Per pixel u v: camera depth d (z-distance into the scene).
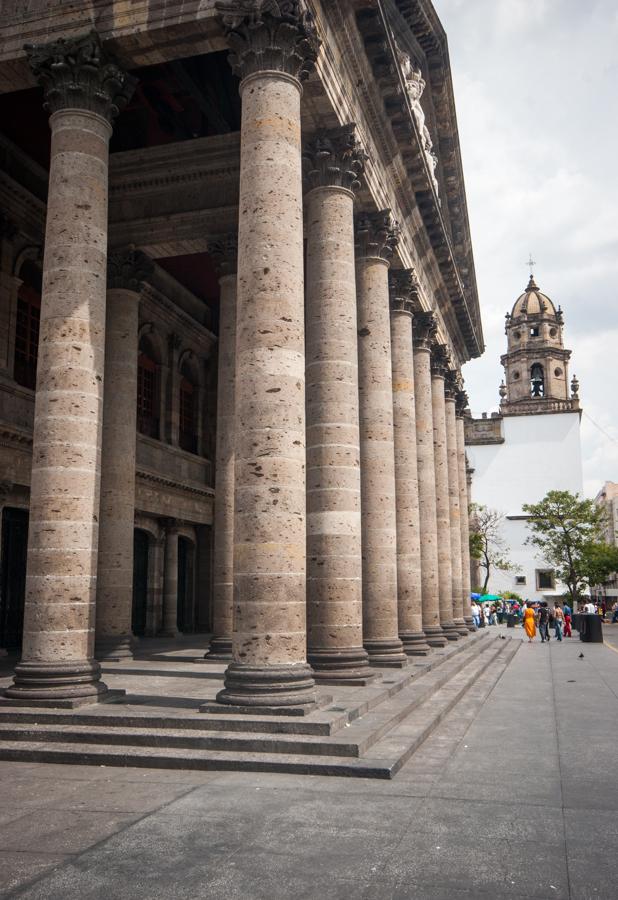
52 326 13.41
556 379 86.25
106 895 5.94
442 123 28.22
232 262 21.84
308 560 15.97
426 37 24.66
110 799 8.58
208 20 13.96
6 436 22.03
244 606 12.27
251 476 12.52
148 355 30.61
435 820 7.89
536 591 82.56
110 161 21.84
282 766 9.86
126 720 11.40
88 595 13.02
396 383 23.84
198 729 11.16
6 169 22.11
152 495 29.98
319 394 16.34
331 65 16.16
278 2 13.61
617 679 22.45
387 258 20.86
